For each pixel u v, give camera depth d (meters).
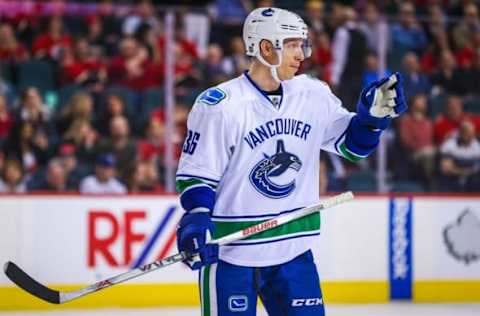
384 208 15.17
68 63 17.17
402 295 15.23
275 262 7.30
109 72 17.16
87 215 14.25
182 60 16.98
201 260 7.03
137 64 17.12
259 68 7.36
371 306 14.63
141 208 14.42
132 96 16.92
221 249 7.27
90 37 17.41
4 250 13.98
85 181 16.22
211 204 7.14
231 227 7.31
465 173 17.23
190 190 7.14
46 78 17.08
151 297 14.37
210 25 17.38
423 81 17.75
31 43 17.38
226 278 7.25
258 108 7.22
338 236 14.98
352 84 17.06
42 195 14.12
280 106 7.29
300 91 7.40
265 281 7.38
